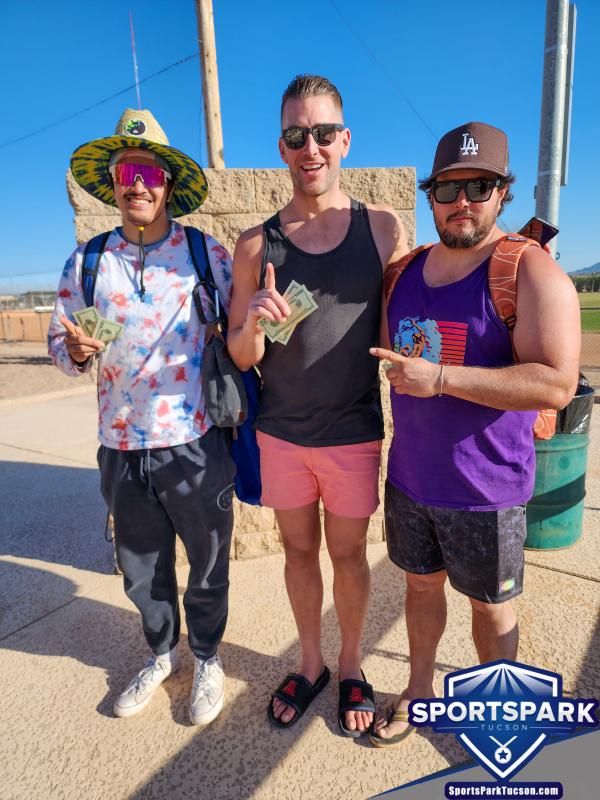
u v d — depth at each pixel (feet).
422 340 5.40
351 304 6.02
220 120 10.70
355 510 6.51
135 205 6.09
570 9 14.80
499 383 4.70
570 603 8.95
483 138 4.93
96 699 7.29
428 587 6.24
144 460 6.46
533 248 4.93
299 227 6.14
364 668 7.69
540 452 10.35
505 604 5.68
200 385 6.61
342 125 5.86
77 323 6.08
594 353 42.83
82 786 5.99
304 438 6.36
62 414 25.50
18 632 8.81
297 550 6.93
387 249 6.23
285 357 6.23
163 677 7.41
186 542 6.82
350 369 6.15
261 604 9.40
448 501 5.42
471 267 5.26
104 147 6.40
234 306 6.47
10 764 6.30
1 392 33.40
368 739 6.48
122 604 9.57
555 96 15.12
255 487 7.20
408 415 5.66
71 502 14.29
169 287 6.35
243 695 7.27
